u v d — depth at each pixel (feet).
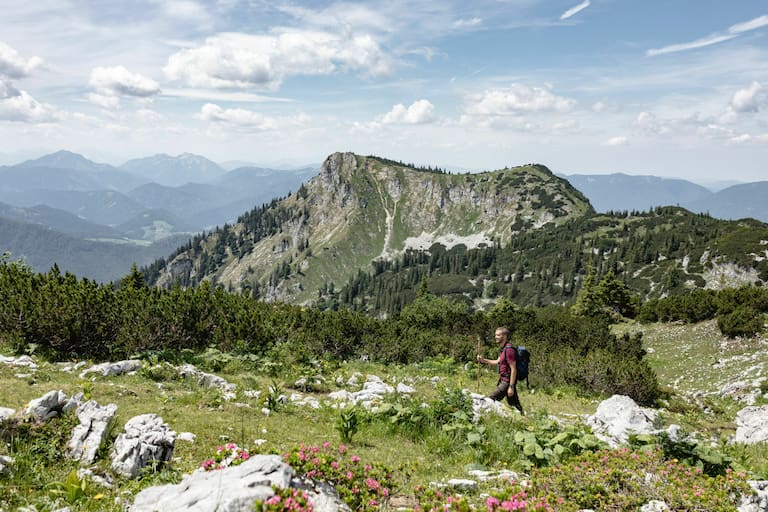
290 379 53.67
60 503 16.40
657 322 161.07
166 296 68.03
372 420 36.22
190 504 13.84
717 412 69.21
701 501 19.53
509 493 19.70
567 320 136.56
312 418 36.76
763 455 38.99
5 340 50.65
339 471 18.13
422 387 60.49
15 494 16.56
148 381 42.50
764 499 21.01
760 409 61.77
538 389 71.92
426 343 88.58
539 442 30.27
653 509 19.08
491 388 65.31
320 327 84.17
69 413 23.44
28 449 19.93
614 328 168.25
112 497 17.74
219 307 70.79
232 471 15.75
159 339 59.98
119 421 27.04
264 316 80.28
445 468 27.12
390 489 19.45
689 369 101.81
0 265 67.46
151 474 20.61
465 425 33.37
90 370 42.45
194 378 46.09
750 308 118.11
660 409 67.36
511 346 41.29
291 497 13.75
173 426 28.50
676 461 23.43
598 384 72.08
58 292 56.65
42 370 41.34
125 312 58.54
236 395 41.16
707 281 474.08
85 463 20.11
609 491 20.57
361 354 82.69
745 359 94.99
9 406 26.91
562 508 19.02
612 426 43.06
